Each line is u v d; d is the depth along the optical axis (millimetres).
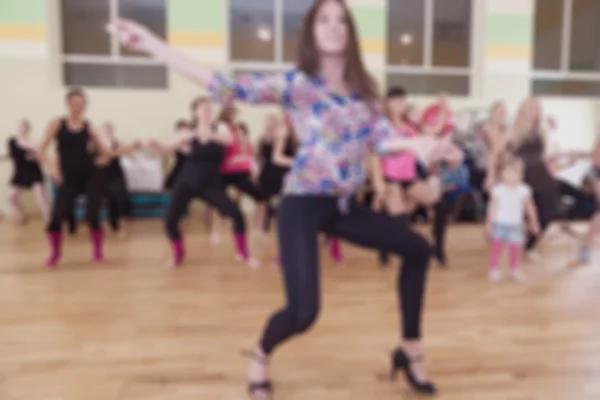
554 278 3652
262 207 5012
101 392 1888
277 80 1524
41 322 2666
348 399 1844
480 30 7605
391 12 7625
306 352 2277
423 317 2758
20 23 6633
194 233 5531
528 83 7648
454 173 5891
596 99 7734
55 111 6836
